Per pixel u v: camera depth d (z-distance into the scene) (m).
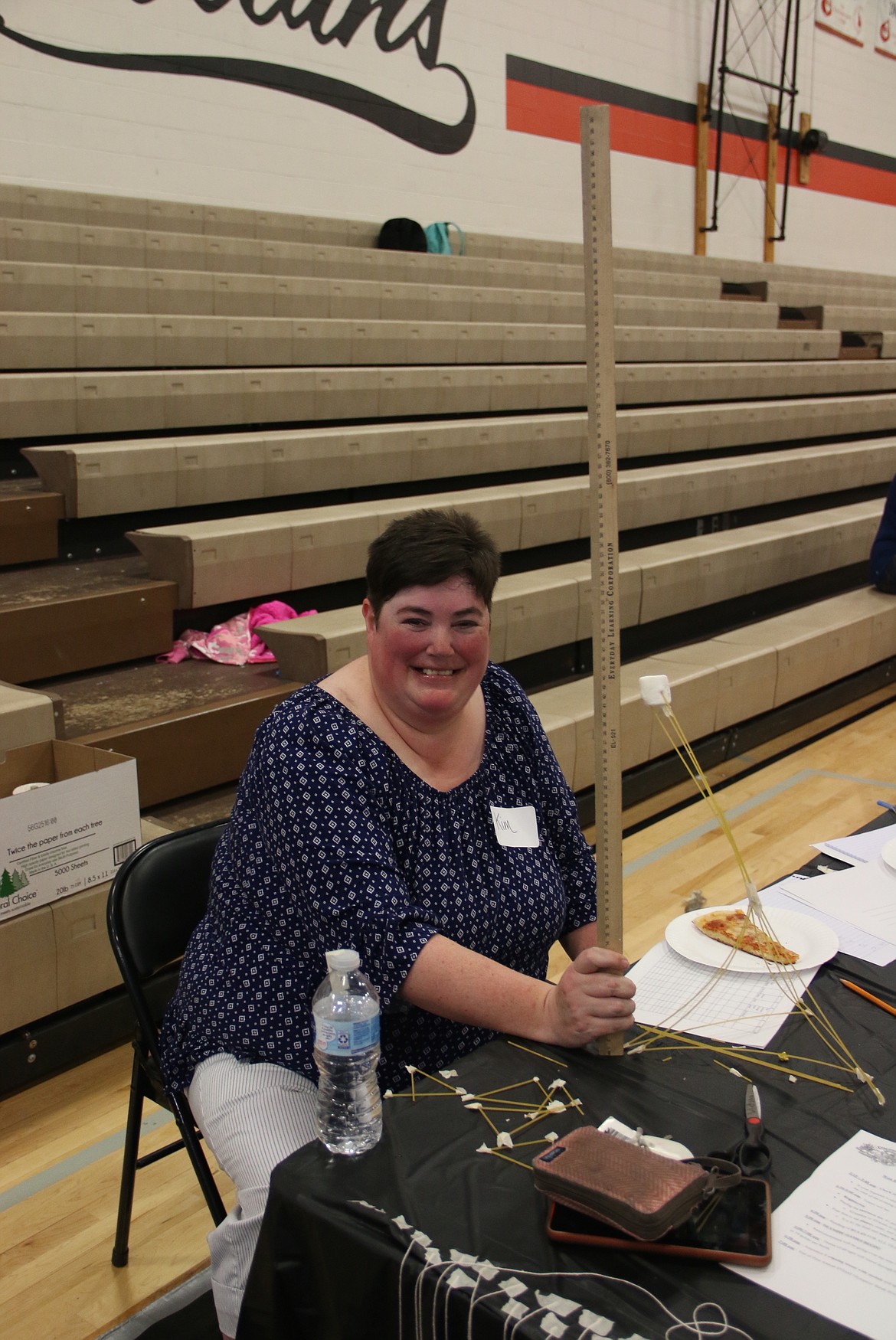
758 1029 1.25
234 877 1.42
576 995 1.18
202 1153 1.45
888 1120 1.07
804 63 10.54
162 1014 2.44
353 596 4.07
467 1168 1.00
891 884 1.64
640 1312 0.82
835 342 8.34
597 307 1.08
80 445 3.97
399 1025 1.36
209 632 3.69
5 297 4.58
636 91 8.97
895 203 12.09
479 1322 0.83
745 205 10.24
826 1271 0.87
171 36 6.15
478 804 1.44
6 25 5.54
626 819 3.57
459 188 7.78
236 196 6.60
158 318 4.69
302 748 1.34
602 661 1.14
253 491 4.18
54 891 2.21
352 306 5.84
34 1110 2.18
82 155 5.91
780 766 4.16
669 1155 0.99
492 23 7.77
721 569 4.60
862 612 4.76
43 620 3.15
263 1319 1.02
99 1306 1.69
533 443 5.21
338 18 6.88
